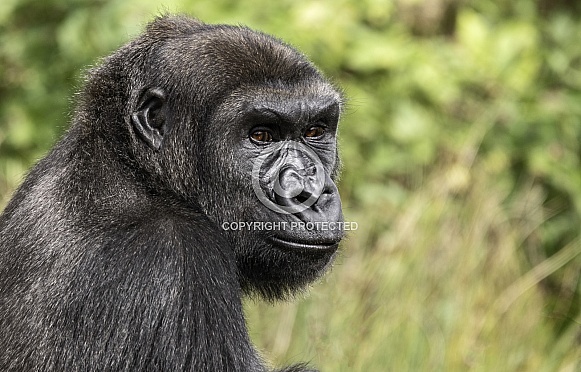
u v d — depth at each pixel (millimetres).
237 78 17297
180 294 15570
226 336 15891
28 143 34250
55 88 34781
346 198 33906
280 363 25641
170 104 17391
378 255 29656
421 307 28203
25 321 15758
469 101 36281
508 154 34938
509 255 30672
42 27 35562
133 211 16328
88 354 15352
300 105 17406
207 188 17438
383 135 34906
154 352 15320
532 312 29812
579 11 39844
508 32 36562
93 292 15500
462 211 31172
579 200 33844
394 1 37312
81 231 15969
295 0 34562
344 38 34875
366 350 25875
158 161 17234
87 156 16781
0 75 35875
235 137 17297
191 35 17891
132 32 32250
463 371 26672
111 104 17406
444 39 38312
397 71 35312
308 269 17625
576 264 32656
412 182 34156
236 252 17703
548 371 27844
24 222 16734
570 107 36188
